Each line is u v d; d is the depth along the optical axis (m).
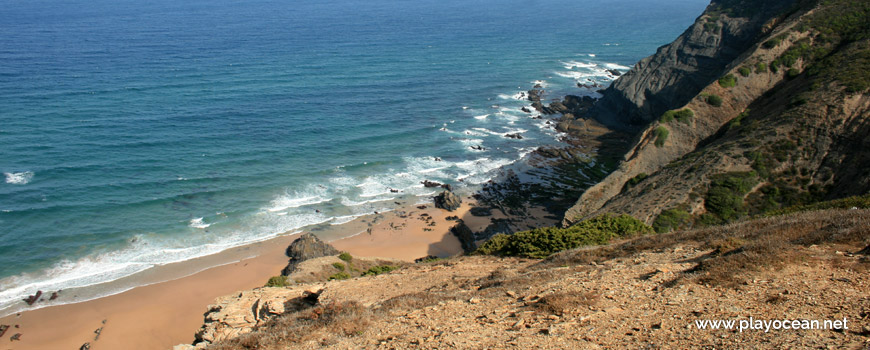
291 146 79.94
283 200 64.31
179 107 93.88
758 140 52.78
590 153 81.38
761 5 85.50
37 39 153.38
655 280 15.84
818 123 50.75
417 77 126.62
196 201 62.25
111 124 83.12
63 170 66.38
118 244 52.94
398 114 98.19
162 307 44.16
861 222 17.34
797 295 12.66
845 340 10.21
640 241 23.30
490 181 71.75
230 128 85.44
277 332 16.47
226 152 76.00
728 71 70.69
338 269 42.88
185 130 83.12
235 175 69.31
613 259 20.83
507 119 98.12
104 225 55.84
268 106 98.00
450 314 15.83
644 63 94.94
